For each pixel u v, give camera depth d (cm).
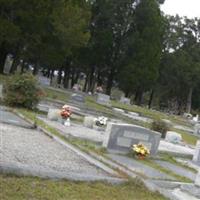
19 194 679
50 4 4125
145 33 5553
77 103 3056
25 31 4075
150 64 5544
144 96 8288
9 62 6819
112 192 826
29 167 833
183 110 7881
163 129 2259
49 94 3036
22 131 1373
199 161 1594
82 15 4562
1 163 820
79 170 971
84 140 1466
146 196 872
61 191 748
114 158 1282
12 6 3894
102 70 6053
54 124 1667
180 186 1068
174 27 7350
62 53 4550
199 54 7456
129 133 1422
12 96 1922
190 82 6975
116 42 5747
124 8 5712
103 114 2812
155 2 5803
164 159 1521
